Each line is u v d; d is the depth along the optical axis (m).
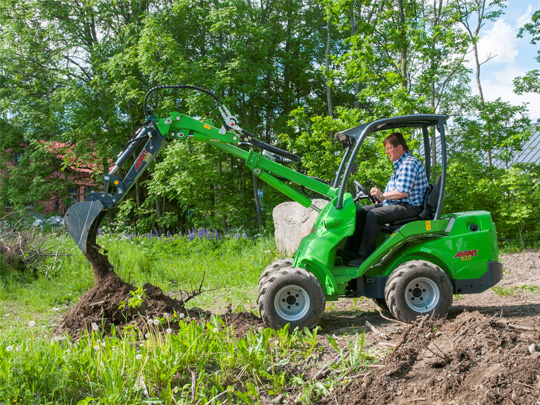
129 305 4.89
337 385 3.64
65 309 6.61
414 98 12.92
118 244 10.76
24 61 20.33
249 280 8.62
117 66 17.30
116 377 3.30
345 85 18.27
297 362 4.05
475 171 14.23
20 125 20.61
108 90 18.08
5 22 20.09
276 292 4.93
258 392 3.59
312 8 20.36
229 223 17.73
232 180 18.59
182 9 16.86
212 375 3.68
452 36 13.32
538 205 12.86
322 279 5.22
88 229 5.19
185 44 18.38
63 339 4.33
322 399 3.48
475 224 5.55
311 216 10.70
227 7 16.53
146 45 15.48
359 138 5.26
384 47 13.71
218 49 17.31
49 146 19.61
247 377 3.74
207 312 5.45
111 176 5.28
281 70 20.61
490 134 15.13
